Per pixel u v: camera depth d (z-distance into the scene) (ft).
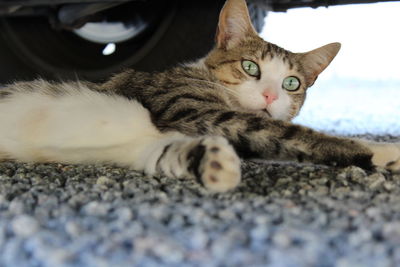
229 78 1.34
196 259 0.56
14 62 2.01
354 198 0.83
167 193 0.88
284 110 1.36
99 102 1.21
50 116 1.19
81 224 0.68
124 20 2.01
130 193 0.88
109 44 2.05
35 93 1.25
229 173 0.83
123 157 1.17
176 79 1.30
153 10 1.95
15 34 2.00
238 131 1.08
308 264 0.54
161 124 1.16
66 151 1.17
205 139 0.90
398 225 0.65
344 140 1.03
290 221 0.68
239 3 1.38
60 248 0.59
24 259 0.58
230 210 0.74
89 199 0.84
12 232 0.66
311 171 1.04
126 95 1.26
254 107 1.32
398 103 3.46
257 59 1.36
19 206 0.79
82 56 2.04
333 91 4.59
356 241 0.61
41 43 2.03
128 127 1.15
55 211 0.75
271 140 1.06
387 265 0.54
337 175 0.99
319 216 0.70
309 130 1.05
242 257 0.56
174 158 0.97
